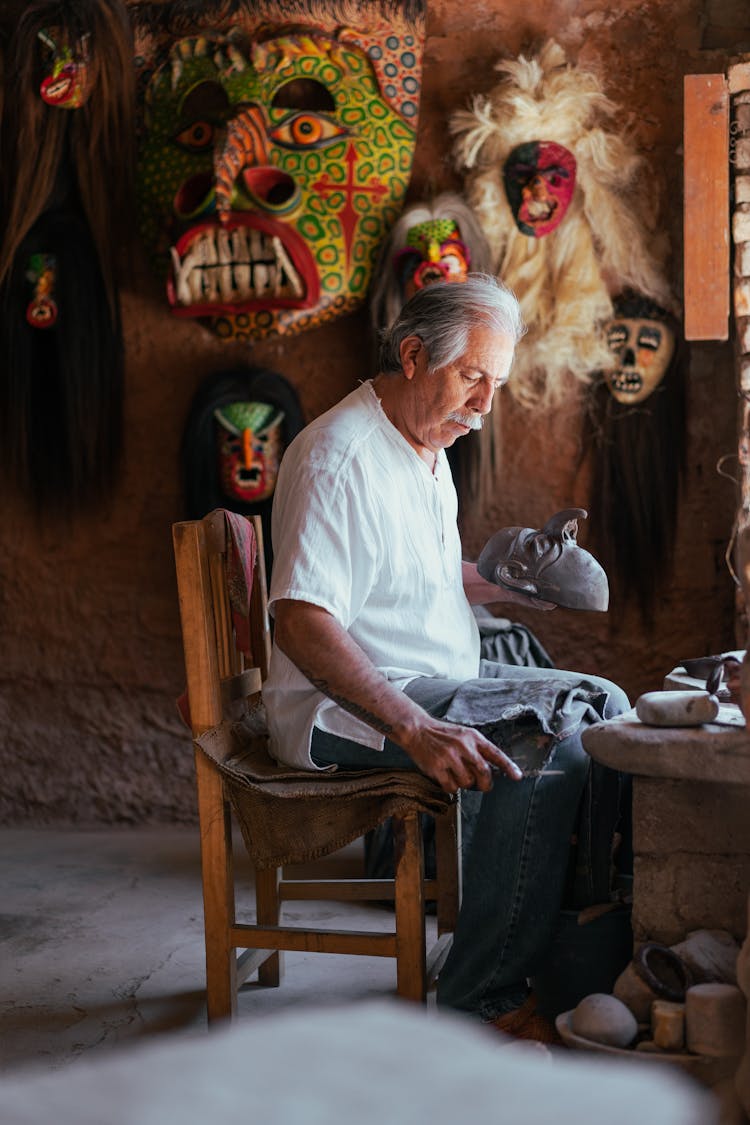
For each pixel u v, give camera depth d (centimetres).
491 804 212
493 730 214
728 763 191
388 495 230
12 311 421
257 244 395
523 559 258
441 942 258
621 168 384
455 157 400
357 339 412
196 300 399
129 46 407
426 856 324
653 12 389
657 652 400
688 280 357
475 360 233
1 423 429
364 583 226
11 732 441
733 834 200
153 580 430
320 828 221
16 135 415
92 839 420
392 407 241
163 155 404
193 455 414
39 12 407
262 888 272
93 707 436
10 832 432
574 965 212
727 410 390
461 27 402
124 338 425
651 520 395
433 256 379
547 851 210
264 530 412
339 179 393
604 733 200
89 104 409
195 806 433
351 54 396
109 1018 257
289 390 412
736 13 387
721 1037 179
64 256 416
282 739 231
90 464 427
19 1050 239
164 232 407
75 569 434
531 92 386
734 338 372
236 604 248
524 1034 209
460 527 405
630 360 387
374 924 323
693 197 355
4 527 436
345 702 210
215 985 234
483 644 358
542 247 387
